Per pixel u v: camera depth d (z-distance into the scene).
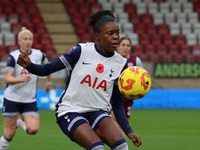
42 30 60.25
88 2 67.44
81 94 11.77
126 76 11.77
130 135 12.14
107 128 11.54
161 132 28.89
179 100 48.94
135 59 22.05
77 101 11.84
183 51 58.62
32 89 18.27
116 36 11.48
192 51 58.75
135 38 60.59
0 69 45.31
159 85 50.00
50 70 11.38
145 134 27.80
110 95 12.17
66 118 11.68
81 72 11.68
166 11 67.62
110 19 11.56
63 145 22.52
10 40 56.78
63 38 59.06
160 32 63.25
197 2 69.19
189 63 50.69
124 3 67.19
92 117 11.91
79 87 11.72
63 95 12.07
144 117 38.91
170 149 21.75
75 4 66.06
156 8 67.69
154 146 22.73
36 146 22.12
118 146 11.21
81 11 65.88
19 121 18.64
